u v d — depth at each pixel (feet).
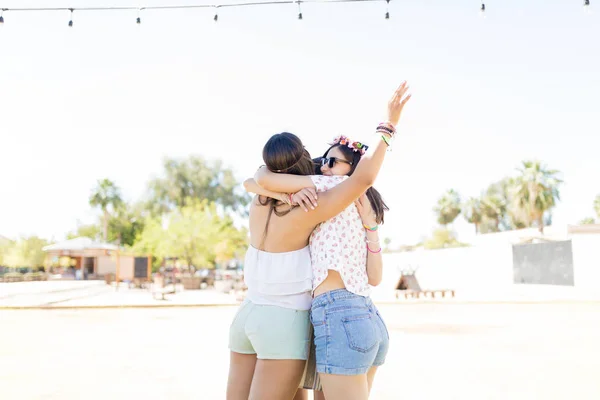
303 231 7.75
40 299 74.33
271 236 7.93
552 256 97.14
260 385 7.65
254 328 7.72
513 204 146.20
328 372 7.31
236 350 8.23
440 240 198.39
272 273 7.82
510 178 148.77
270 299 7.83
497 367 22.74
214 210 128.36
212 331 37.11
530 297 74.23
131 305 61.67
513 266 107.65
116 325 41.34
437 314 51.34
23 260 175.42
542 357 25.46
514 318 46.60
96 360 24.52
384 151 7.41
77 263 189.67
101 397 17.02
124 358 25.07
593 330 36.96
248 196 191.62
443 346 29.43
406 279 77.77
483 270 113.80
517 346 29.40
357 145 8.40
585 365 23.24
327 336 7.36
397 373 21.31
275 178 7.83
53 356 25.67
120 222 206.49
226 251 123.54
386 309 58.44
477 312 53.62
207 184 188.34
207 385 18.83
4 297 78.89
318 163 8.79
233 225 137.39
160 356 25.63
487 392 17.80
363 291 7.73
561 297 72.79
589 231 107.65
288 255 7.85
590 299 67.46
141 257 112.88
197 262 121.08
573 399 16.83
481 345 29.84
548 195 138.92
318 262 7.69
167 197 187.32
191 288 108.06
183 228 120.16
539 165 141.69
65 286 120.57
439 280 125.49
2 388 18.33
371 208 7.94
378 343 7.59
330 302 7.48
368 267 8.01
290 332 7.65
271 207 8.02
